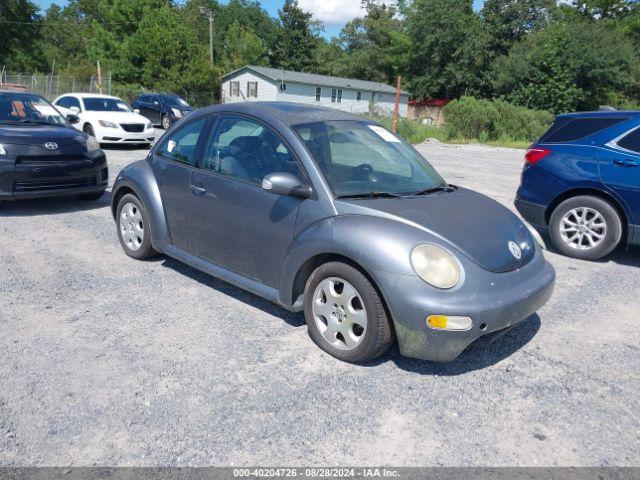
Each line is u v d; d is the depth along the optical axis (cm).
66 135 724
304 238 357
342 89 4922
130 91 3922
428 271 315
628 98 4256
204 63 4300
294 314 427
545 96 3794
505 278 334
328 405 307
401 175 416
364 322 337
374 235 328
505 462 267
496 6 4731
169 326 396
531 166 640
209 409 298
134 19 4812
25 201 789
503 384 338
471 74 4647
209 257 445
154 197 487
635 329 429
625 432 295
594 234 598
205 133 454
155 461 258
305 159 375
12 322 392
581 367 364
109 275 494
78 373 328
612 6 5294
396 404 311
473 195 426
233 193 411
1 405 294
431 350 317
